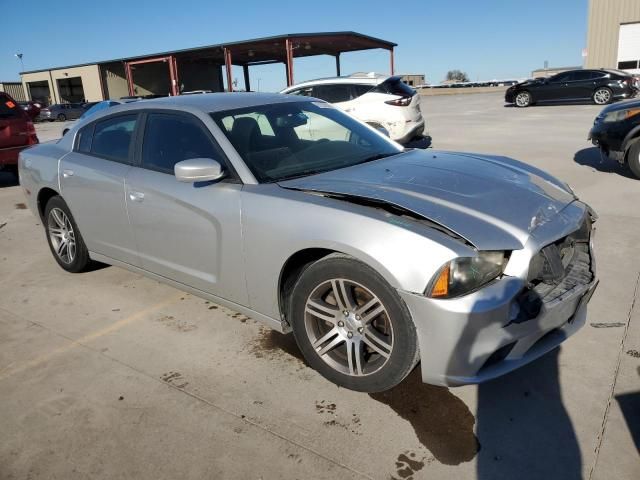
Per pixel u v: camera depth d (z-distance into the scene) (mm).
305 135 3570
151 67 42188
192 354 3197
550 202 2777
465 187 2783
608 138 7234
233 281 3105
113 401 2754
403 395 2707
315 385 2824
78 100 47906
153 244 3572
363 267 2461
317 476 2195
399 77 10688
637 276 3951
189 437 2459
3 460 2371
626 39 27797
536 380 2754
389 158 3451
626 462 2184
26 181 4691
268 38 24484
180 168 2938
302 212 2682
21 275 4715
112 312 3834
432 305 2266
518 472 2172
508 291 2285
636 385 2666
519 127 13602
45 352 3297
